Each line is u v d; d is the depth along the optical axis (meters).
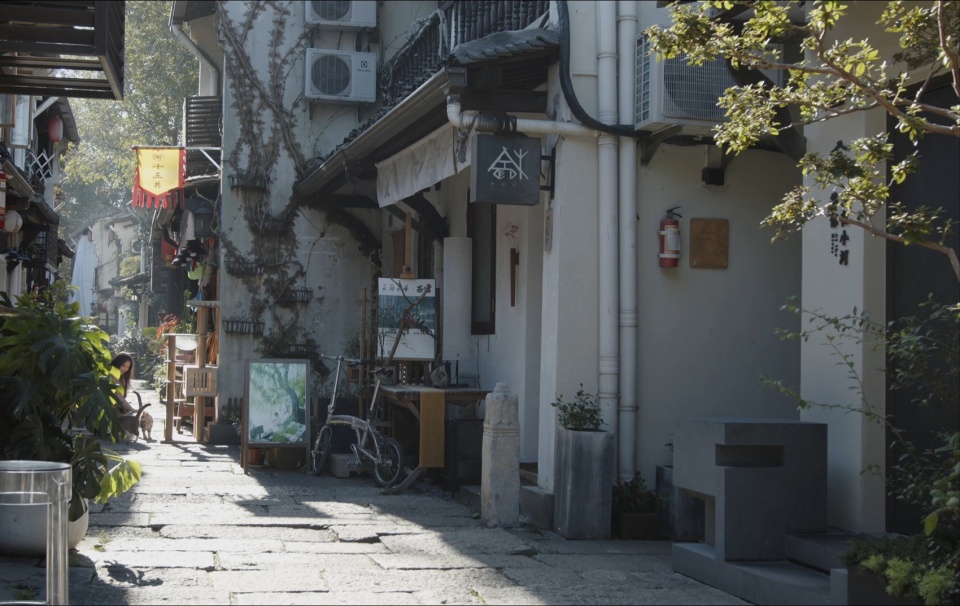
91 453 7.04
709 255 9.52
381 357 12.02
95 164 39.25
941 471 5.81
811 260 7.72
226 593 6.12
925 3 7.07
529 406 10.64
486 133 8.88
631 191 9.23
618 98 9.27
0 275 15.62
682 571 7.09
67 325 7.19
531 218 10.65
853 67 7.17
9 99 14.40
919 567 5.38
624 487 8.88
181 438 15.65
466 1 11.30
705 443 6.89
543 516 8.85
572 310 9.15
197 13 18.28
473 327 12.49
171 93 32.78
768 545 6.70
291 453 12.30
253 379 11.89
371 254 16.05
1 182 11.47
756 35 6.27
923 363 5.98
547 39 9.00
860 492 6.98
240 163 15.66
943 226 6.88
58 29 7.21
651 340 9.38
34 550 6.93
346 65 15.84
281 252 15.71
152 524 8.38
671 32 6.47
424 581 6.64
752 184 9.68
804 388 7.69
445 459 11.09
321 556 7.36
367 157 12.51
